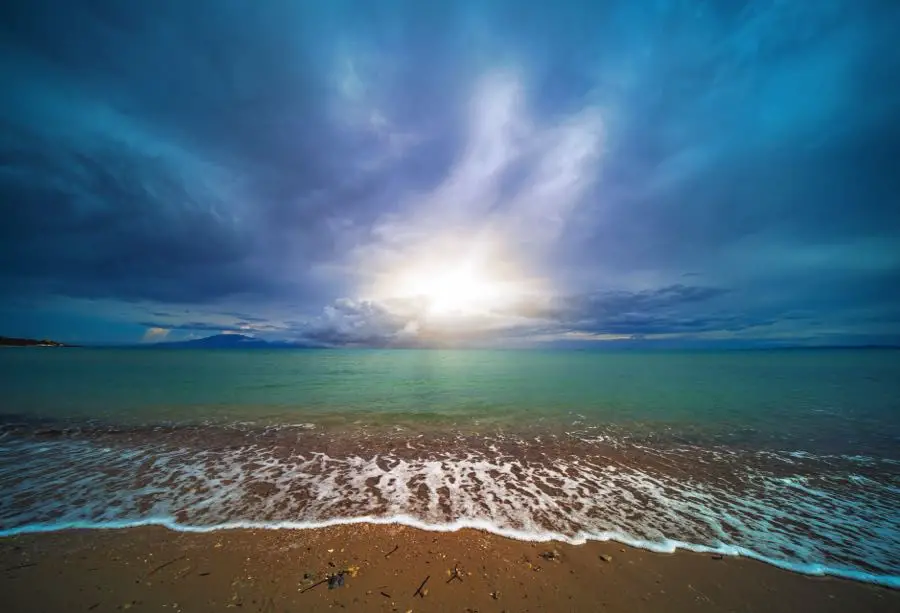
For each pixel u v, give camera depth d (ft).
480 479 28.58
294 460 32.73
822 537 20.38
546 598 14.99
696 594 15.46
